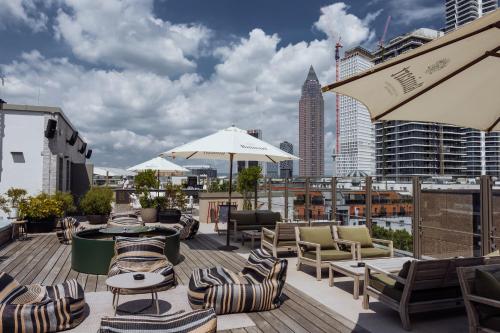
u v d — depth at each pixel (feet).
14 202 38.58
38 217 36.63
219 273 17.39
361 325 14.66
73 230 31.24
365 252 22.54
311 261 21.77
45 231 37.17
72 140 57.11
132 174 101.71
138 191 50.26
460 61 7.23
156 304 15.35
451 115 9.24
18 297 13.73
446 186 22.29
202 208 48.24
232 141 29.30
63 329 13.51
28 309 12.80
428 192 23.38
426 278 14.46
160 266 19.22
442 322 15.10
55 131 45.68
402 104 8.34
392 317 15.56
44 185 45.11
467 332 14.15
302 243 22.48
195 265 24.63
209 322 9.68
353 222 29.30
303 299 17.65
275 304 16.26
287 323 14.67
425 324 14.88
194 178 77.00
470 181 20.97
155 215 48.16
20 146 44.78
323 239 23.50
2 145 44.37
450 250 22.16
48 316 13.12
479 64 7.50
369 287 16.46
